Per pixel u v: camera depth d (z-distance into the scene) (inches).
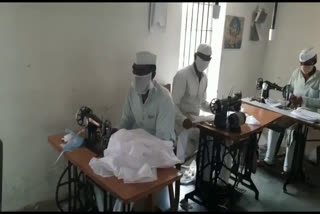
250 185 113.7
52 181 98.8
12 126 85.7
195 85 112.6
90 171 65.3
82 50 94.4
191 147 116.0
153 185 60.6
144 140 69.4
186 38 138.9
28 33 82.4
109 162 64.1
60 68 90.9
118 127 100.7
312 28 159.3
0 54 79.1
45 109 90.8
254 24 168.2
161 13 113.7
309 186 123.3
